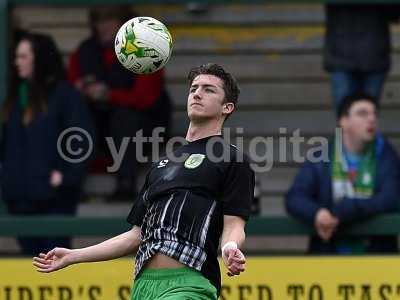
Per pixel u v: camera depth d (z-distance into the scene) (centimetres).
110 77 2612
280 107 2969
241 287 2370
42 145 2452
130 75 2608
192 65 3003
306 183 2416
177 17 3022
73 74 2638
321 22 3034
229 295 2370
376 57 2566
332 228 2391
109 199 2758
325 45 2589
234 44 3031
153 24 1802
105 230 2494
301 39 3034
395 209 2455
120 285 2391
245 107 2969
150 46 1791
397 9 2569
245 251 2858
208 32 3028
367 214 2403
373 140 2425
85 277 2389
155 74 2611
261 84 2995
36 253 2594
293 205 2408
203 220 1614
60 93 2461
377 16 2566
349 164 2420
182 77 2980
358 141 2420
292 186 2430
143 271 1627
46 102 2456
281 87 2989
